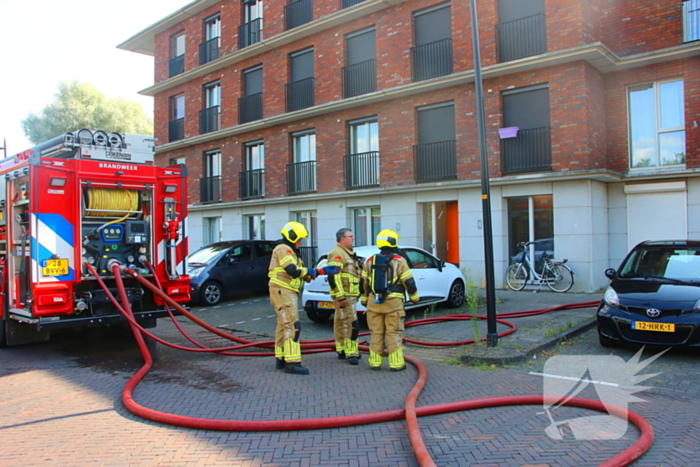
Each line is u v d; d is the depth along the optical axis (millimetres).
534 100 12844
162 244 7613
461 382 5500
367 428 4203
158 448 3869
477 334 6938
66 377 6055
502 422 4266
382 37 15320
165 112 22984
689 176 11719
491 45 13211
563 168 12172
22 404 5047
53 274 6527
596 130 12406
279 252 5984
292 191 17875
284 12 17969
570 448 3727
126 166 7234
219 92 20844
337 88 16453
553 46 12266
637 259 7555
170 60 22672
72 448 3900
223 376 5969
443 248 15141
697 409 4543
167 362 6762
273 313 10758
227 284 12305
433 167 14383
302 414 4582
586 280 11891
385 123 15266
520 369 5992
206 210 21000
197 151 21406
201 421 4215
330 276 6246
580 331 7777
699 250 7320
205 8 20953
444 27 14320
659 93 12336
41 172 6500
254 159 19516
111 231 7137
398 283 6016
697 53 11555
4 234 7328
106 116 37156
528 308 10078
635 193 12477
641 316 6258
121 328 8414
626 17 12594
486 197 6789
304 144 17844
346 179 16250
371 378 5746
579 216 11977
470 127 13602
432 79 13812
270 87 18422
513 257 13148
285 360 5992
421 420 4344
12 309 7055
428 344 7207
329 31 16688
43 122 35875
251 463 3588
